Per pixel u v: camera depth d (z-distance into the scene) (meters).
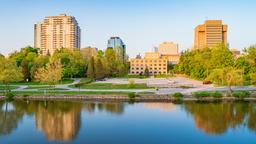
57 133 50.91
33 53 175.75
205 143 45.34
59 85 125.19
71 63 165.75
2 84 128.50
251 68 113.00
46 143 45.44
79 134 50.28
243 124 56.91
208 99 87.44
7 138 48.12
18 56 171.62
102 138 47.78
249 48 113.88
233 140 46.84
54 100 89.19
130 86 117.00
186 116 64.25
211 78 104.44
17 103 83.50
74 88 112.00
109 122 58.94
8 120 61.38
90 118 62.94
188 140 46.75
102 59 191.88
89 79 161.00
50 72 101.38
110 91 100.31
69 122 59.22
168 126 55.56
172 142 45.72
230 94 87.94
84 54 197.62
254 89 100.38
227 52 143.00
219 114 66.19
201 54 163.62
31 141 46.53
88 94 92.75
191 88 110.50
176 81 152.25
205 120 60.28
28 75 143.00
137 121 59.69
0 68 99.38
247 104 79.50
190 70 183.50
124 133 50.75
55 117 64.19
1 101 87.31
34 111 71.44
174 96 88.12
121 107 76.25
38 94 93.50
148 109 73.00
